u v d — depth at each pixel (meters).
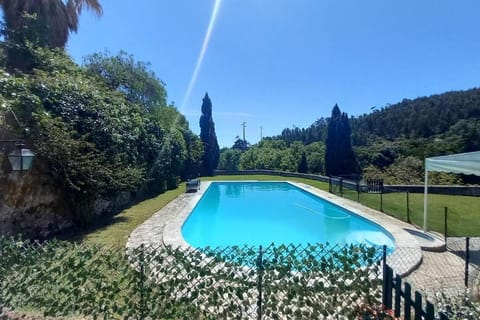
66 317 3.49
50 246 3.66
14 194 6.72
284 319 3.24
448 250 7.10
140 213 10.88
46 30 11.95
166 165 18.17
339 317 3.20
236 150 39.88
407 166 23.19
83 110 9.09
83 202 8.57
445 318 2.61
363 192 15.48
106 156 9.59
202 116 34.53
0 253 3.68
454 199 14.93
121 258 3.44
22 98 7.02
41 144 7.21
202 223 12.57
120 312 3.36
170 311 3.30
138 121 13.35
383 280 3.33
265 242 10.02
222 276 3.29
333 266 3.27
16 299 3.59
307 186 20.45
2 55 9.36
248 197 19.03
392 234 8.41
